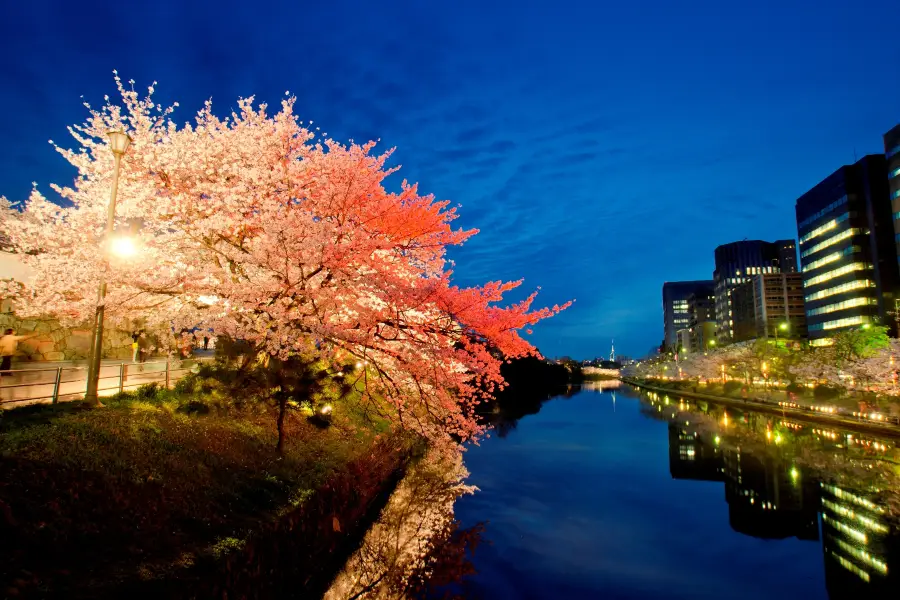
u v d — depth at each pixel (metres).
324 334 11.68
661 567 13.73
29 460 7.91
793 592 12.25
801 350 75.00
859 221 90.88
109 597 6.16
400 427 20.95
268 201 13.37
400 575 12.68
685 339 196.38
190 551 7.84
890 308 85.12
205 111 13.95
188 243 14.30
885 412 41.94
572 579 12.83
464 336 12.71
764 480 24.48
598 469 27.11
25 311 14.48
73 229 13.90
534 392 97.88
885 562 14.27
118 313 14.75
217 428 12.72
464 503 19.73
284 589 9.52
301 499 11.34
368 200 13.16
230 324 11.73
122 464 8.98
